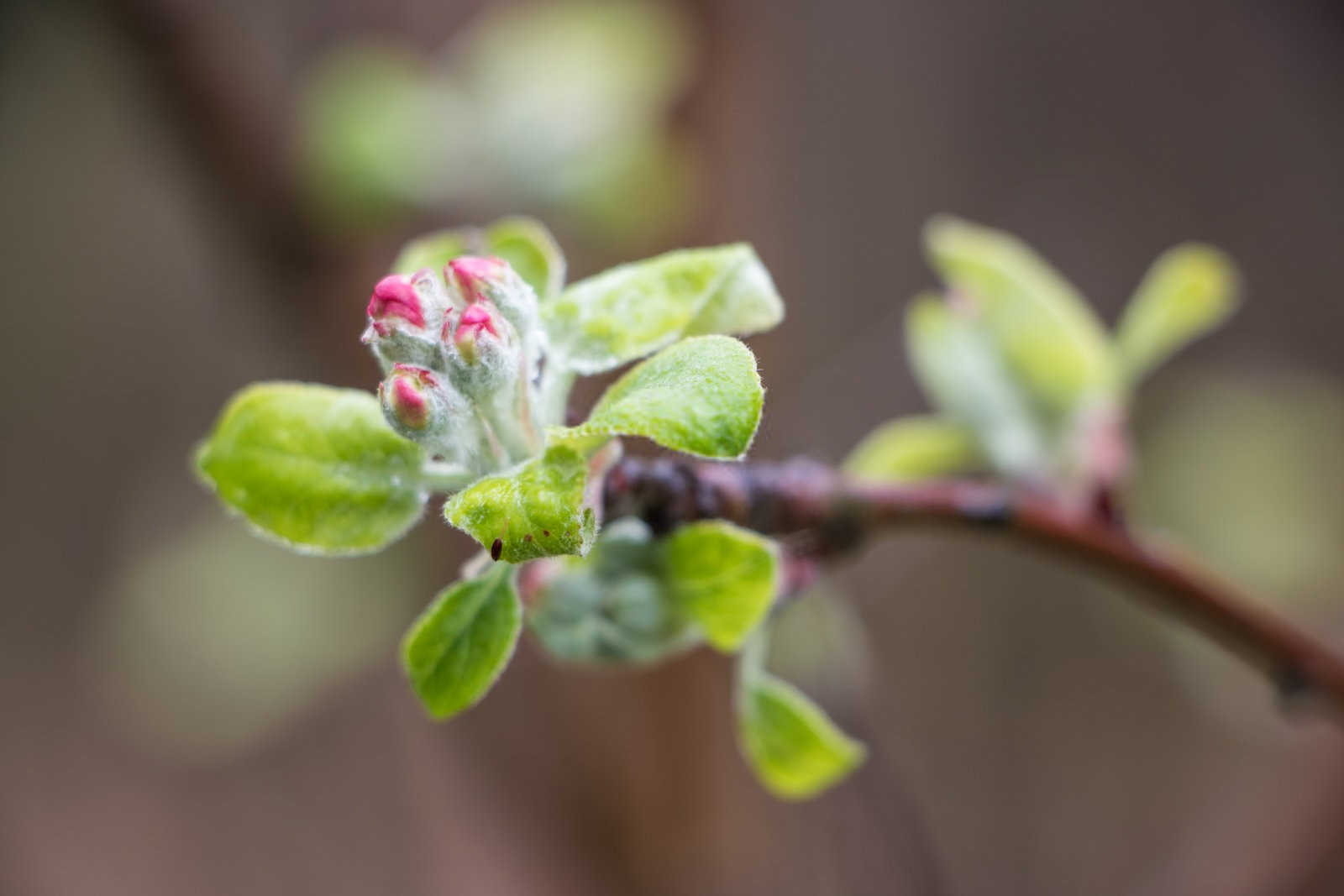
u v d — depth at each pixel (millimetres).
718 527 304
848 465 367
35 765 782
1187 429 613
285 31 590
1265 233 834
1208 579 349
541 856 533
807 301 790
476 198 542
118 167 754
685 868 523
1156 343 360
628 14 558
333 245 534
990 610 762
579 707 516
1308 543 575
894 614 763
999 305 365
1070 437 359
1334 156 824
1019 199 852
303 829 776
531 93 549
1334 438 594
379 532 304
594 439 293
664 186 560
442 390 294
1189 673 621
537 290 313
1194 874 583
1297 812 539
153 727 666
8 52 574
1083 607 748
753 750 325
